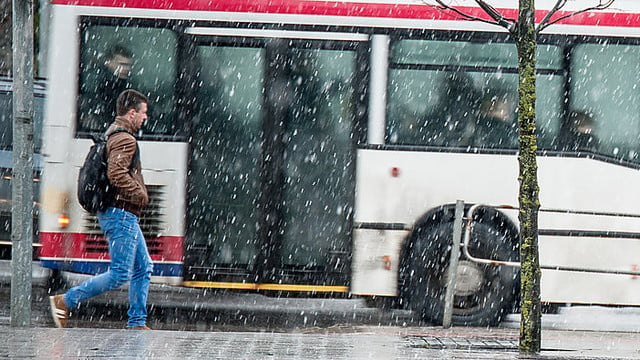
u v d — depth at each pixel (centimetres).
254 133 2298
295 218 2292
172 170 2295
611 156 2256
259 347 1528
